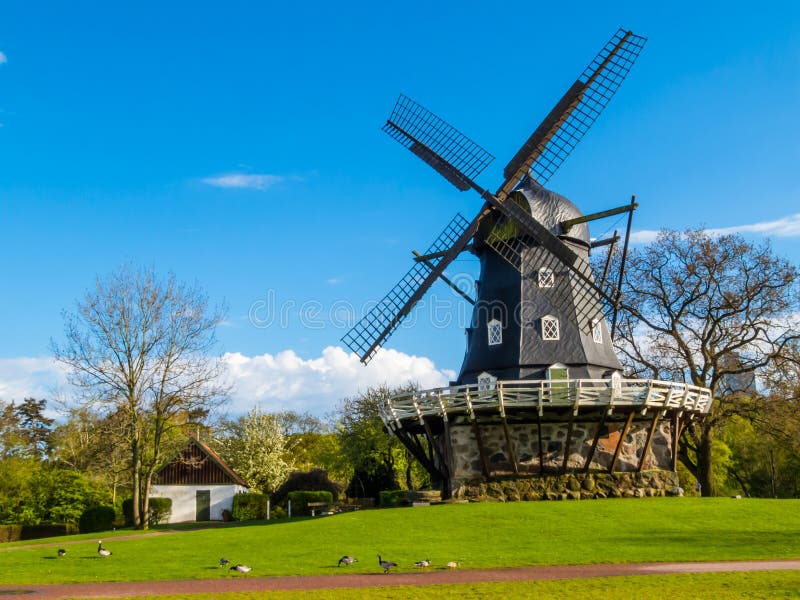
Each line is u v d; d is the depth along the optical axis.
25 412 88.12
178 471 52.91
